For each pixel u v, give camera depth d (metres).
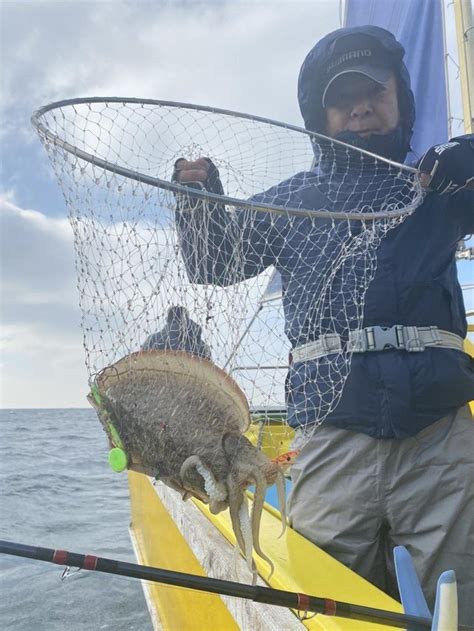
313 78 2.30
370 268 2.00
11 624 4.92
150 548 4.32
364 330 2.01
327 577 1.75
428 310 2.07
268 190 2.04
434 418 2.00
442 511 1.97
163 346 1.40
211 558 2.15
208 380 1.32
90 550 7.68
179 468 1.26
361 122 2.20
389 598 1.62
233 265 1.57
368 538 2.04
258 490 1.28
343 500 2.04
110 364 1.33
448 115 5.57
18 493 13.17
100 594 5.56
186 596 2.70
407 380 1.96
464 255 5.24
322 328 2.03
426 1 5.54
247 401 1.34
